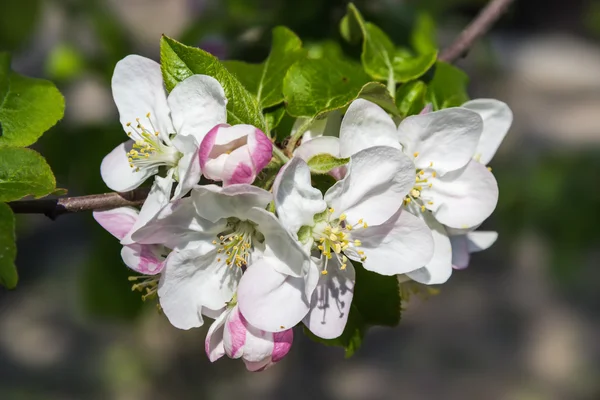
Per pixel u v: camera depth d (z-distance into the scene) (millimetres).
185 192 368
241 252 376
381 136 382
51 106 415
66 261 1182
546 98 1450
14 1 563
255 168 365
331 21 494
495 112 416
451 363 1102
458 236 410
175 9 1118
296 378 1062
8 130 409
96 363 1028
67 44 611
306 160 378
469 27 480
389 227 384
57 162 527
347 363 1104
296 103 408
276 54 426
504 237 719
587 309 1179
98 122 535
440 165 396
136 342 965
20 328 1115
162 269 376
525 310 1180
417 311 1199
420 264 382
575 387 1052
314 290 384
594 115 1404
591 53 1589
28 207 392
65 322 1118
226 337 375
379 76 429
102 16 597
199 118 377
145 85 393
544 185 688
